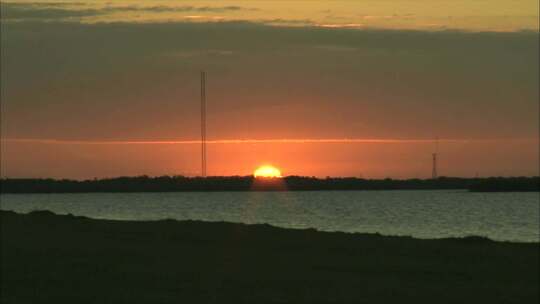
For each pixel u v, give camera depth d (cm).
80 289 7344
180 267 8762
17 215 14975
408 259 9825
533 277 8594
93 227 13100
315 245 11044
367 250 10606
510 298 7362
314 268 8925
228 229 12888
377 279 8262
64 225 13350
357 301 7012
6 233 11931
